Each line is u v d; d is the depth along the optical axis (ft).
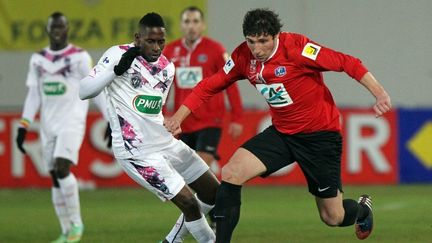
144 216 132.46
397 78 192.03
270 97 80.38
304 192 165.27
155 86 80.89
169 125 80.48
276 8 191.72
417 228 115.14
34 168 176.24
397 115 176.24
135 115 80.69
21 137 108.37
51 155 108.88
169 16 190.29
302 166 82.48
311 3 191.93
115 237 109.70
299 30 192.03
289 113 80.74
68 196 105.60
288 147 81.76
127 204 149.48
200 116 114.11
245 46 80.59
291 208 140.56
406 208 138.41
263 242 103.55
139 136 81.15
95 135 176.24
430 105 191.62
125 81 80.38
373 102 191.11
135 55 77.92
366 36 191.93
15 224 125.70
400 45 191.83
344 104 191.31
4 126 175.63
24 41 193.77
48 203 153.07
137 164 81.51
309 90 79.77
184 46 117.29
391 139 176.14
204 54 116.26
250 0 190.80
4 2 193.16
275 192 166.09
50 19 108.99
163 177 81.35
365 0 191.42
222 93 115.03
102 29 192.03
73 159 106.63
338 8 191.72
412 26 191.31
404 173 176.76
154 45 79.15
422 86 191.93
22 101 194.59
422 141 176.86
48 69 107.76
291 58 78.23
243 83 191.21
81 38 192.24
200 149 114.42
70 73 107.86
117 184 177.06
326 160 82.38
